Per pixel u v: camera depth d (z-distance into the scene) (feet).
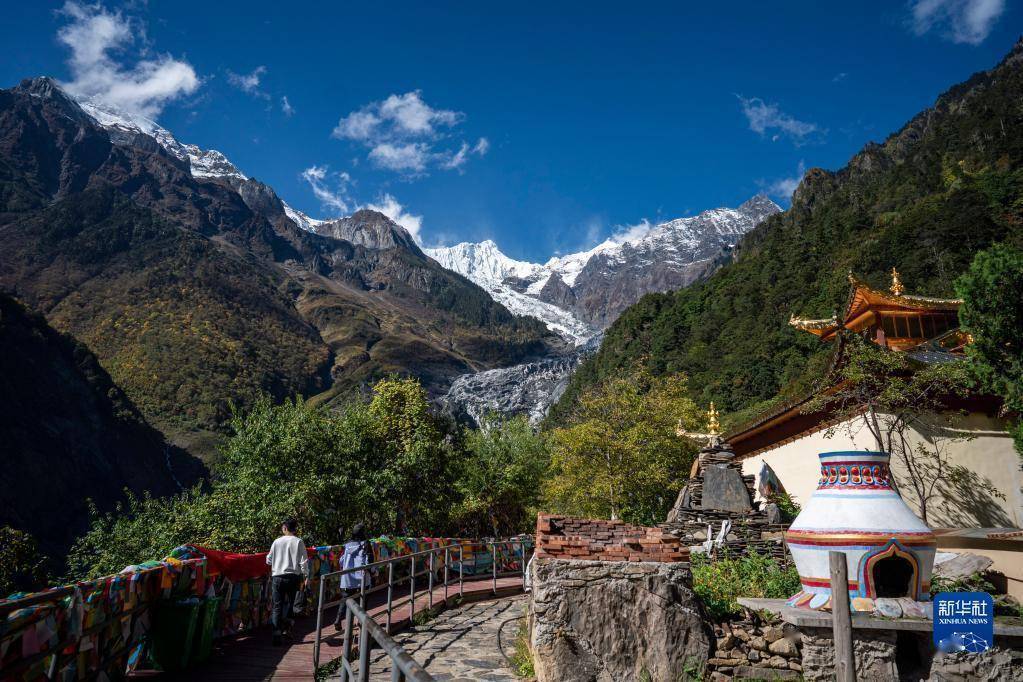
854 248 411.95
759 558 43.62
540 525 37.09
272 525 86.89
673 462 106.32
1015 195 375.45
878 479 31.63
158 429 611.88
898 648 30.30
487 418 153.69
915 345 76.28
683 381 123.03
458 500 118.52
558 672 30.35
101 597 23.85
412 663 11.33
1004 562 43.75
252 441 95.25
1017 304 67.46
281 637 34.91
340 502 94.27
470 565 77.00
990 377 60.85
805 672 29.17
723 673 30.94
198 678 27.50
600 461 108.06
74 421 482.69
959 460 62.08
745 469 89.81
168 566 29.99
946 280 326.24
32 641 19.51
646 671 30.55
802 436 74.38
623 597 31.48
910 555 29.84
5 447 404.77
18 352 483.10
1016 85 560.20
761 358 326.65
